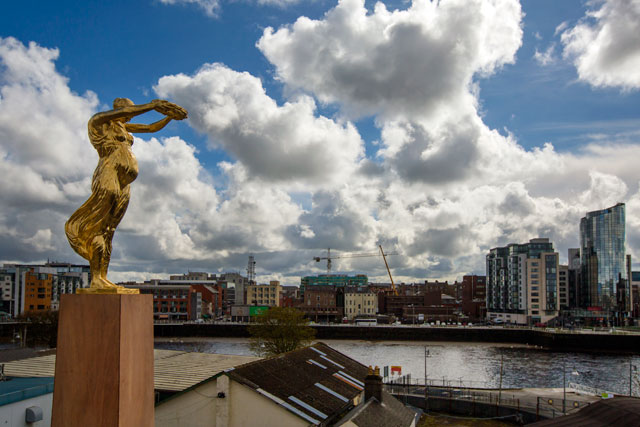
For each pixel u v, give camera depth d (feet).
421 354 469.16
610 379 345.51
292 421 120.47
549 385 318.65
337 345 544.62
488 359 439.22
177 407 127.24
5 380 122.01
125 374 40.55
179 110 47.60
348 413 128.77
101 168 44.65
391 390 231.09
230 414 123.95
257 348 327.88
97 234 43.73
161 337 625.82
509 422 194.70
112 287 41.91
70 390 40.32
